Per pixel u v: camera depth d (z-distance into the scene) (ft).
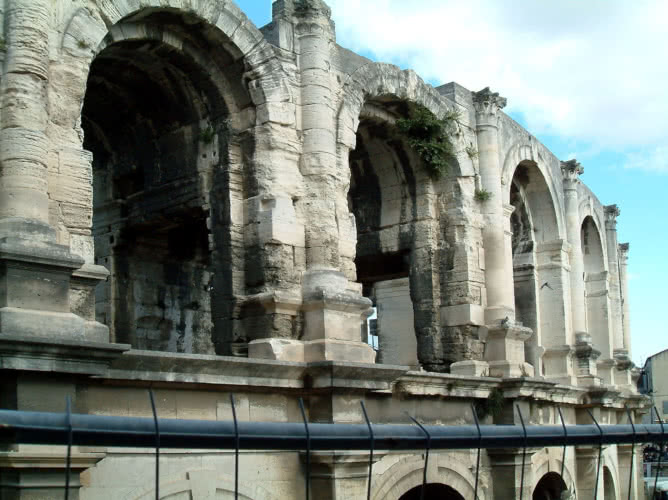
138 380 62.23
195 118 81.66
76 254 59.72
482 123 104.73
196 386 66.28
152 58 77.56
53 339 55.21
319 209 78.59
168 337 93.56
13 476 54.39
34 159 59.36
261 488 69.77
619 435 68.08
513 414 95.86
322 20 81.87
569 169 130.11
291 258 76.95
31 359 54.95
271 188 77.20
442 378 86.07
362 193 105.29
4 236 56.95
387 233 102.83
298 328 76.02
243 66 77.92
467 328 97.91
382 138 100.01
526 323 121.39
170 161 84.02
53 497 55.36
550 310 122.72
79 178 63.05
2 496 54.60
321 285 76.02
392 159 101.76
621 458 138.00
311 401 73.97
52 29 63.36
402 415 83.05
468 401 92.27
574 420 120.57
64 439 44.37
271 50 78.95
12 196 58.29
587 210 140.26
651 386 255.91
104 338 60.64
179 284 95.09
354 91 86.22
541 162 121.29
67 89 63.57
